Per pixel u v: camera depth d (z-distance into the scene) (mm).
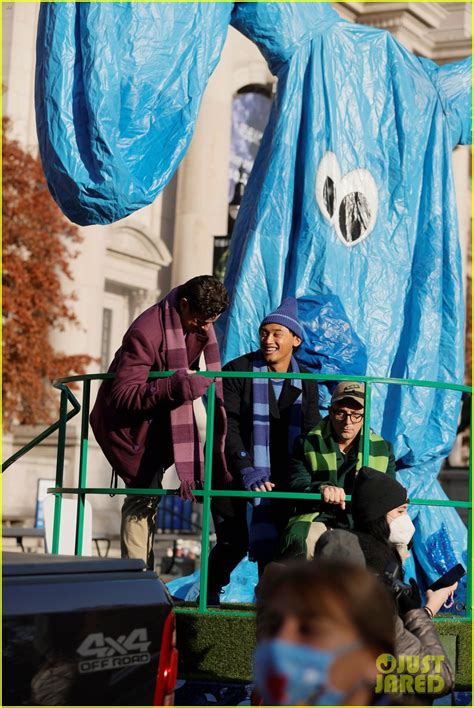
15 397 42938
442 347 14781
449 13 45719
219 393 10148
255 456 10078
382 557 7590
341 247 14141
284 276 14133
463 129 15344
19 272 42969
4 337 42469
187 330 10148
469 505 9891
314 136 14195
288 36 14203
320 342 13445
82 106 11648
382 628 4582
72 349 46719
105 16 11672
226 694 9312
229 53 55531
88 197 11625
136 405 9766
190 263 54719
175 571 33062
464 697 9430
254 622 9312
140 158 12070
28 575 5746
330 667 4520
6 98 46625
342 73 14414
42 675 5547
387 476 7984
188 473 9680
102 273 48188
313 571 4641
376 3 42469
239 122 58531
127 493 9875
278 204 14172
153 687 6031
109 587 5953
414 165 14711
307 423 10344
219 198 55250
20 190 44031
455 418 14727
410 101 14750
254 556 10078
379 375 14273
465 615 9875
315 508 9461
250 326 13883
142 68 12078
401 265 14594
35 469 41969
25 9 47688
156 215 55438
